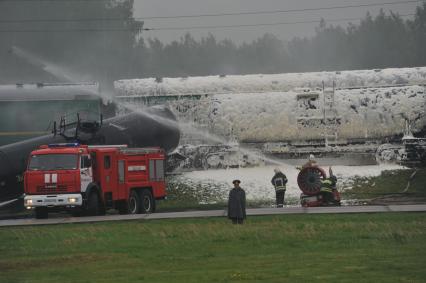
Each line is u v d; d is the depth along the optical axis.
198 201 90.56
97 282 38.81
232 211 59.09
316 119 106.62
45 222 66.19
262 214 65.00
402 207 66.62
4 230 61.28
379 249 46.25
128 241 53.19
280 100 107.88
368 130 106.44
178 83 111.62
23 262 46.09
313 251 46.66
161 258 45.84
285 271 40.09
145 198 76.94
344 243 49.09
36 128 105.81
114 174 73.19
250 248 48.69
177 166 104.75
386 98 107.50
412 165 102.50
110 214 76.00
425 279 36.91
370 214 62.12
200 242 51.75
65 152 69.75
